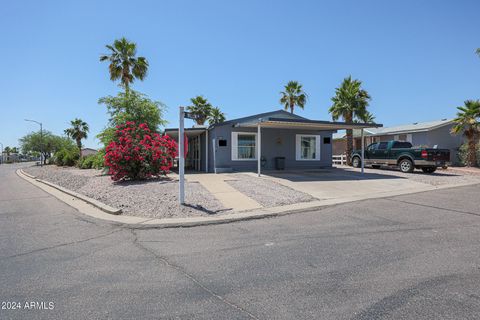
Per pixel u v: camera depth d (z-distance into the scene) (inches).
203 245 214.2
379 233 237.6
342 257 185.9
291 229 253.4
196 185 464.4
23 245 219.5
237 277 159.0
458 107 901.2
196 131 762.2
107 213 323.6
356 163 837.8
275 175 616.4
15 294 142.5
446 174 684.1
